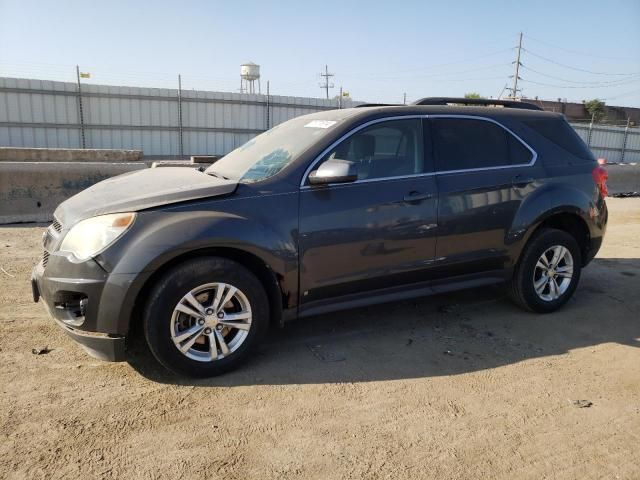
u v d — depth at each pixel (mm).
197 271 3465
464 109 4629
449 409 3336
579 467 2820
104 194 3826
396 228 4125
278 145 4309
